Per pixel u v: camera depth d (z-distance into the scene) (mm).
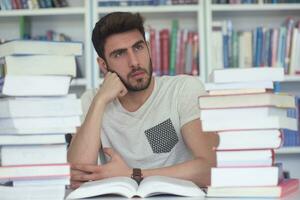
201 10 2436
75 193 896
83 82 2402
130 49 1519
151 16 2652
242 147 876
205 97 881
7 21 2705
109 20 1530
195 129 1464
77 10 2436
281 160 2709
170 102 1594
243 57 2455
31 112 890
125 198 893
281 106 895
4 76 881
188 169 1298
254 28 2729
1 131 888
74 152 1423
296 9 2490
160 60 2455
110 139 1636
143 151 1596
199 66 2430
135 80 1525
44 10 2439
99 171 1307
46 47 914
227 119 877
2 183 927
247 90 877
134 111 1618
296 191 960
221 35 2438
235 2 2461
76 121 909
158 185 901
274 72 872
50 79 897
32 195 893
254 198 874
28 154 894
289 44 2457
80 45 945
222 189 883
